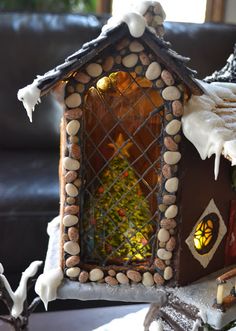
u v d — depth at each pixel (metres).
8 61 1.24
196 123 0.60
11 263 1.02
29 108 0.60
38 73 1.25
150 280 0.65
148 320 0.74
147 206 0.65
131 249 0.66
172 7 1.68
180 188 0.63
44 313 1.02
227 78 0.75
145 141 0.63
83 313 1.03
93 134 0.63
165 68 0.60
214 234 0.69
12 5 1.66
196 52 1.31
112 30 0.58
